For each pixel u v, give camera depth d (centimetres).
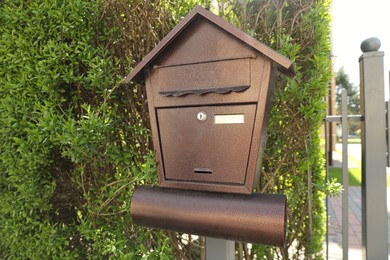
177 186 112
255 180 102
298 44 147
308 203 158
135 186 159
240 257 163
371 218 149
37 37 149
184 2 154
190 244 175
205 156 105
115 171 164
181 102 108
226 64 99
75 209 175
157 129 114
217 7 160
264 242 97
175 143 111
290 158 154
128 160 153
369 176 149
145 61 109
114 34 154
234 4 152
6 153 158
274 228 94
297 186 156
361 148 156
